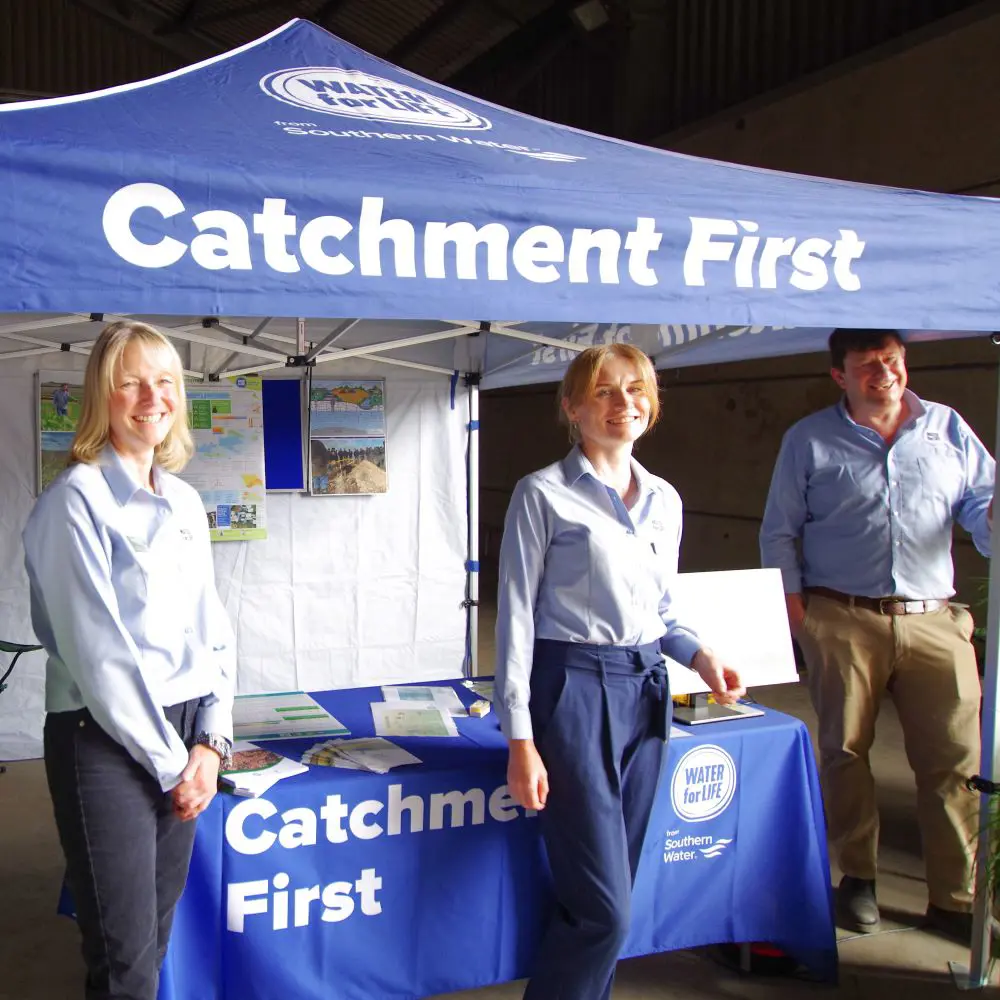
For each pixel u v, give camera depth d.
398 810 2.15
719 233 1.91
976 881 2.61
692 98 8.23
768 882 2.54
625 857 2.01
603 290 1.82
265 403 4.20
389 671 4.44
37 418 4.07
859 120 6.22
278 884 2.06
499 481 12.15
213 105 2.16
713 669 2.21
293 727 2.46
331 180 1.63
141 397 1.68
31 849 3.43
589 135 2.73
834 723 2.88
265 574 4.25
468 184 1.73
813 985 2.62
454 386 4.46
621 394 2.01
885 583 2.81
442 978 2.22
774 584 2.60
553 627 2.01
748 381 7.45
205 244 1.57
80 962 2.71
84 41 10.78
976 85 5.41
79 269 1.50
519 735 1.95
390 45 10.80
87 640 1.58
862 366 2.79
